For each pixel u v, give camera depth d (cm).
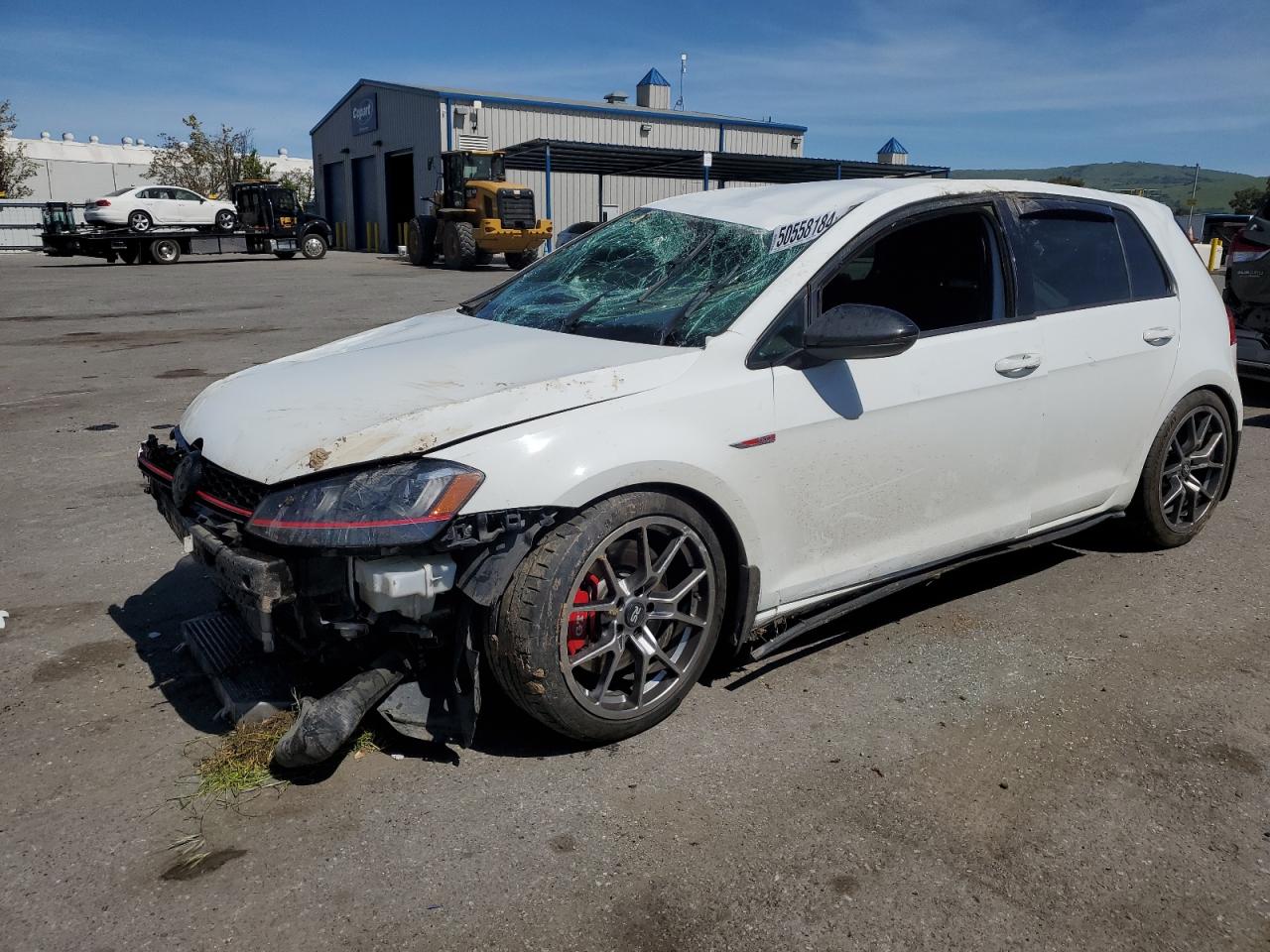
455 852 247
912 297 377
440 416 273
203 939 218
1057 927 224
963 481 363
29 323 1376
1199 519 471
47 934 219
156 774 281
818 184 391
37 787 274
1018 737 304
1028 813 266
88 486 568
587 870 241
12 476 588
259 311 1538
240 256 3519
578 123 3906
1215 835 258
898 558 354
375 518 255
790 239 345
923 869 243
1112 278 416
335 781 277
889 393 334
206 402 327
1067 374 386
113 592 413
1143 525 450
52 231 2906
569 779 279
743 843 252
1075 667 351
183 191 3053
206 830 255
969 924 225
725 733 305
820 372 321
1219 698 329
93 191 5562
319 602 269
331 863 243
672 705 307
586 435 276
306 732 263
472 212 2722
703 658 312
